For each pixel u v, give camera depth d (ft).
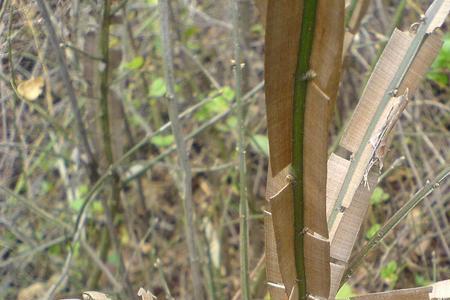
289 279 3.55
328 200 3.98
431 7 3.90
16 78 6.84
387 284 7.81
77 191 9.22
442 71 7.25
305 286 3.61
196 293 6.18
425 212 8.45
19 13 6.23
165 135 8.95
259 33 10.31
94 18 7.39
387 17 9.32
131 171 8.57
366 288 7.73
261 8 2.74
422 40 3.86
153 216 9.27
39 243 8.96
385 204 8.36
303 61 2.84
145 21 9.66
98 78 7.36
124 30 8.09
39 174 10.23
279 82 2.87
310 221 3.33
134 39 8.74
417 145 8.77
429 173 8.14
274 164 3.14
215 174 9.45
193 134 7.70
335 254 3.86
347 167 3.98
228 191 10.21
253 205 8.00
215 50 10.56
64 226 8.12
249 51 9.86
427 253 8.11
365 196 3.89
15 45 6.56
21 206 9.20
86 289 8.50
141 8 9.95
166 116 10.76
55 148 9.50
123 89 8.84
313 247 3.41
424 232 8.07
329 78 2.85
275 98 2.91
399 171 8.34
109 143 7.75
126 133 9.20
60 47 6.48
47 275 9.57
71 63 7.85
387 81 3.92
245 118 8.31
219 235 8.53
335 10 2.68
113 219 8.16
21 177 9.25
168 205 10.55
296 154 3.13
